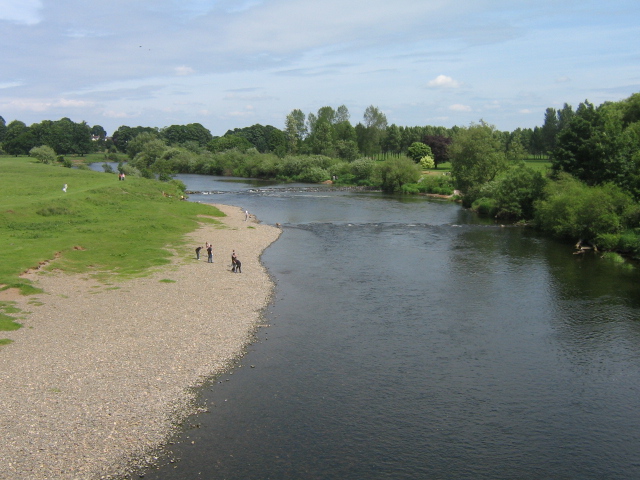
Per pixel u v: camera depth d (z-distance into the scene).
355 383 28.78
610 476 21.27
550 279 49.97
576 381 29.23
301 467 21.47
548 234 75.56
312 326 37.38
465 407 26.39
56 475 19.94
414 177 141.75
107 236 62.81
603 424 25.00
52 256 51.09
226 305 41.22
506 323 38.19
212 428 24.09
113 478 20.16
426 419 25.27
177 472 20.81
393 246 66.62
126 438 22.77
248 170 189.62
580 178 80.69
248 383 28.53
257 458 21.98
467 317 39.44
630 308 41.16
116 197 87.94
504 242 69.38
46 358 29.73
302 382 28.81
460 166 116.06
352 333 36.09
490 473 21.33
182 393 27.03
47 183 96.50
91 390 26.45
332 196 128.00
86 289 43.50
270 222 86.81
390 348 33.59
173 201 97.19
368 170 158.12
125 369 29.06
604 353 32.91
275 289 46.50
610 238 61.16
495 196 93.44
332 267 55.03
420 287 47.47
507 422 25.11
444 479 20.91
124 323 36.09
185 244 63.75
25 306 38.25
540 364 31.38
